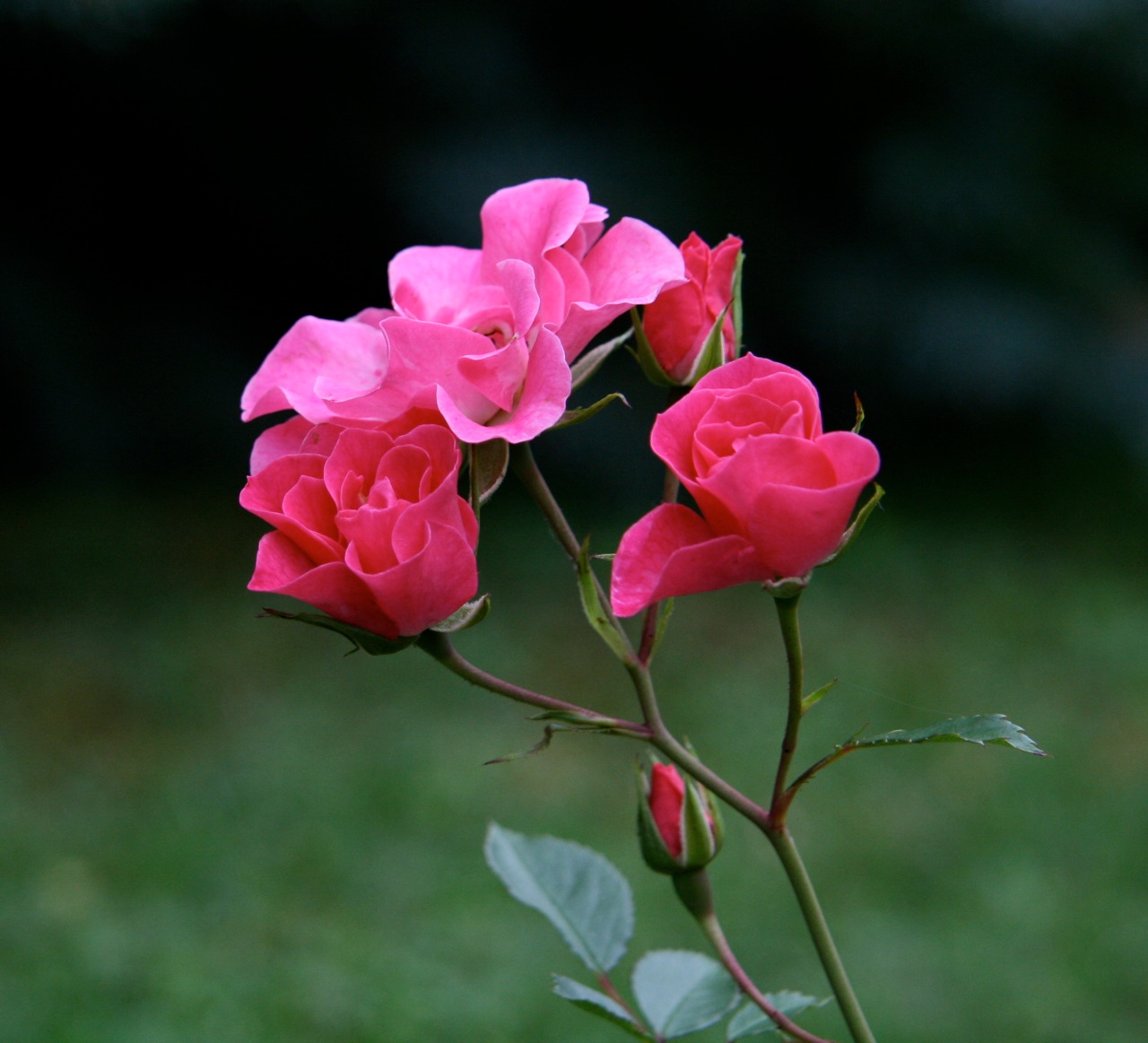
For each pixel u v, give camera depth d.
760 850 3.76
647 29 6.73
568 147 6.41
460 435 0.81
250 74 6.24
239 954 3.14
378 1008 2.91
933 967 3.19
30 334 6.52
